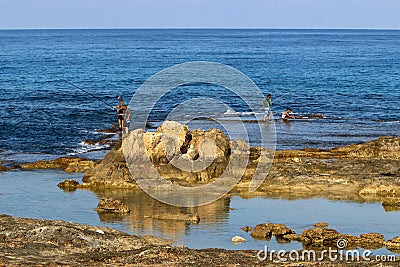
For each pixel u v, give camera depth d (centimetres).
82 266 1494
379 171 2605
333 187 2477
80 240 1709
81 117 4238
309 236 1906
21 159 3059
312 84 6378
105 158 2698
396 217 2161
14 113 4350
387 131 3753
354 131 3738
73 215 2166
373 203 2322
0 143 3416
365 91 5738
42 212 2194
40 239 1697
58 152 3222
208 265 1547
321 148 3231
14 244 1642
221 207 2269
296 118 4156
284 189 2473
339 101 5069
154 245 1769
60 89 5853
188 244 1861
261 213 2195
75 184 2556
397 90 5800
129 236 1822
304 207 2269
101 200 2234
